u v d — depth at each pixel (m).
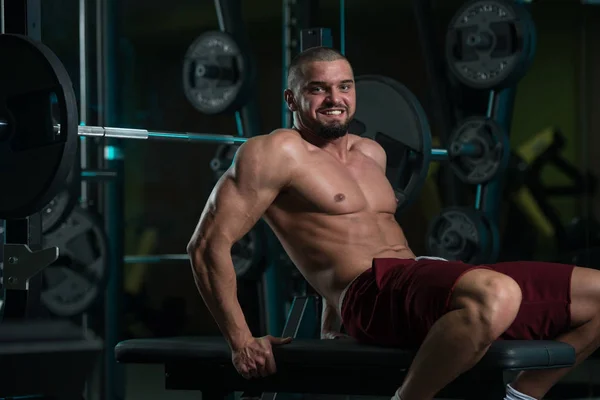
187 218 6.76
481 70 4.70
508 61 4.62
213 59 4.98
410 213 6.25
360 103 4.11
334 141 3.00
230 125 6.73
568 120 5.63
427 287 2.55
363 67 6.37
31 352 4.19
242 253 4.98
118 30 5.05
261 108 6.67
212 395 2.85
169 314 6.60
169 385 2.91
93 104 5.39
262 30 6.63
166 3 6.75
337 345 2.71
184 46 6.76
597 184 5.49
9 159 3.12
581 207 5.55
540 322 2.74
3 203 3.14
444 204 6.10
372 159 3.14
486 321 2.40
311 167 2.90
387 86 4.05
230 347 2.76
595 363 4.94
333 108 2.93
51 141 3.06
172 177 6.77
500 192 4.84
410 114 4.00
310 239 2.92
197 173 6.75
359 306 2.76
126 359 2.92
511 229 5.85
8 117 3.10
